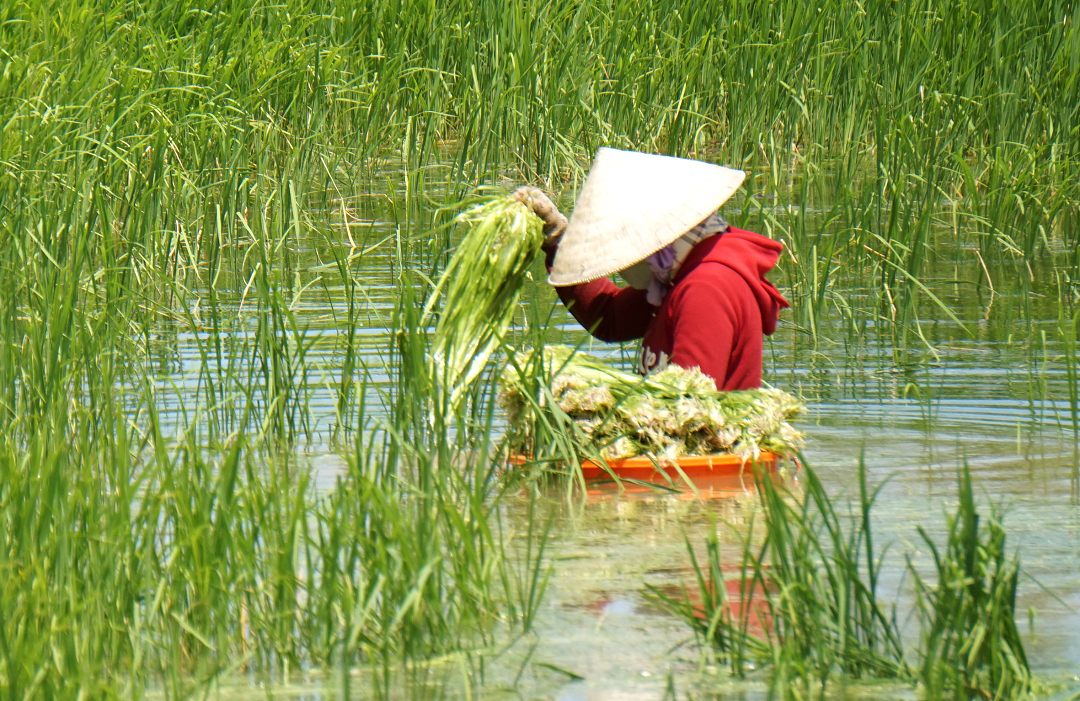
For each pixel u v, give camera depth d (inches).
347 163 1673.2
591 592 540.7
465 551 520.4
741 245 773.9
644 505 660.1
